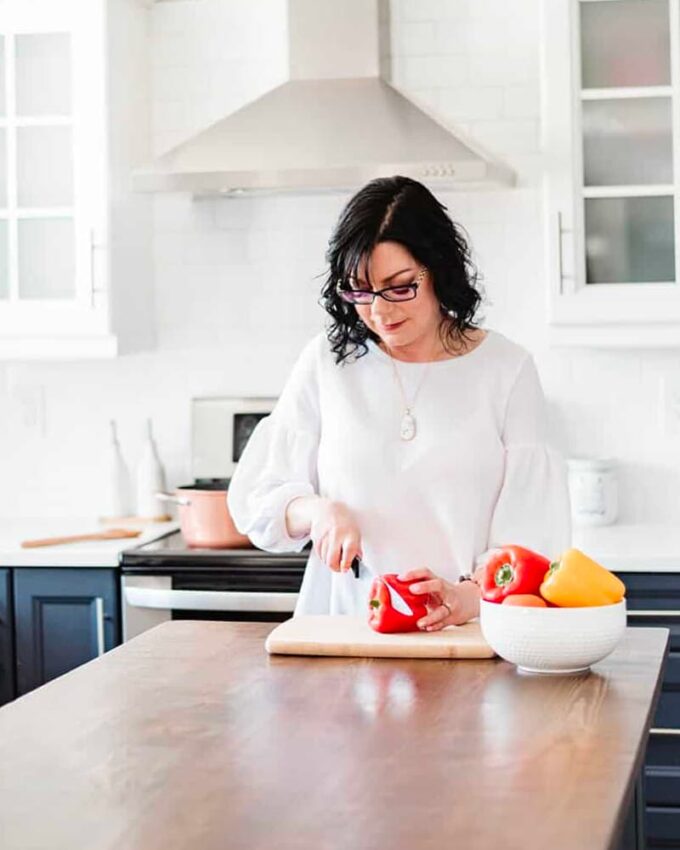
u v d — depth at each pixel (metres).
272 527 2.62
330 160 3.64
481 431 2.61
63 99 3.94
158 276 4.27
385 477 2.62
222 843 1.34
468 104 4.07
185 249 4.25
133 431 4.30
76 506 4.36
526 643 2.01
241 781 1.55
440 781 1.53
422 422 2.62
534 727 1.75
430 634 2.22
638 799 2.10
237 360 4.24
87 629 3.64
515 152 4.06
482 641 2.16
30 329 3.94
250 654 2.21
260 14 4.19
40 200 3.96
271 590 3.55
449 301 2.54
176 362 4.27
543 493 2.61
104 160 3.88
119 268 3.98
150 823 1.41
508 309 4.09
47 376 4.34
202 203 4.23
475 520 2.61
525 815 1.41
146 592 3.58
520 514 2.59
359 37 3.83
